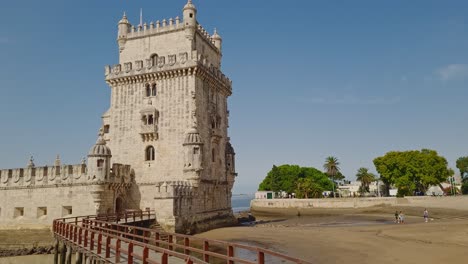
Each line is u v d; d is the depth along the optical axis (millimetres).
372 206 90000
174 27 52500
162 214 41281
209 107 53938
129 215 42344
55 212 43906
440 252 29562
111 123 51969
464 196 78312
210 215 50625
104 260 20844
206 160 51344
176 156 48188
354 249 32625
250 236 42531
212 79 54312
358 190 144375
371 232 43562
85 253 24625
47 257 42750
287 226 57219
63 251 31734
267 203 105562
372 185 151750
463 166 112500
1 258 43031
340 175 138250
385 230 44969
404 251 30781
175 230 40469
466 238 35781
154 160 49156
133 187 49031
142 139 50094
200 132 50094
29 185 45594
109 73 53031
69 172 44094
